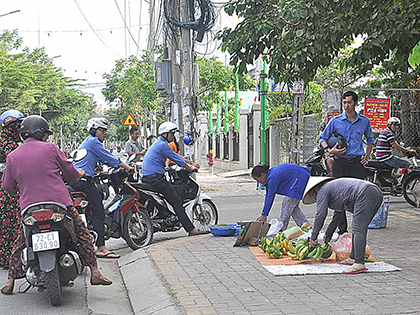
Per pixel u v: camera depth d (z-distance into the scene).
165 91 15.83
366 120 8.38
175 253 7.75
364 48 9.96
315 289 5.81
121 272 7.40
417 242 8.43
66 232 5.88
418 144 16.47
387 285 5.95
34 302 5.95
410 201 13.16
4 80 38.06
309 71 11.12
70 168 5.99
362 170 8.41
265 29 10.16
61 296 5.78
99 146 8.15
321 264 6.95
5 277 7.03
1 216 7.35
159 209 9.38
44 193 5.66
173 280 6.26
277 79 11.13
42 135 5.97
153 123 36.84
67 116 59.38
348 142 8.30
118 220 8.52
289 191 8.42
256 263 7.07
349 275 6.41
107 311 5.74
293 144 16.36
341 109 11.36
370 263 6.95
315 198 6.98
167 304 5.44
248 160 29.72
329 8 10.12
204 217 10.09
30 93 39.59
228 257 7.44
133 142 15.52
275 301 5.38
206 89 26.78
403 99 16.38
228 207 13.90
